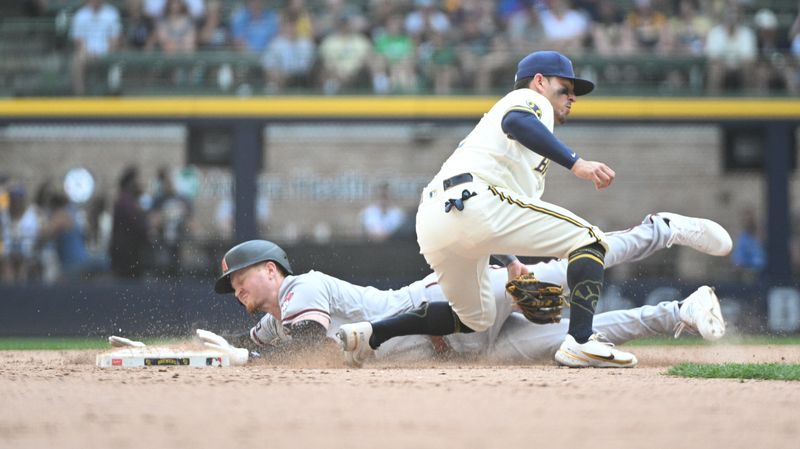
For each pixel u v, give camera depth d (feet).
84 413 41.32
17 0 192.03
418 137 213.87
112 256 169.58
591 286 62.18
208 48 185.57
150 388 50.37
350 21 187.32
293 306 67.41
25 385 52.34
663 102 180.86
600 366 63.46
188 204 174.60
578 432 36.50
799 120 180.75
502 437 35.42
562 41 187.52
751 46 191.31
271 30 186.60
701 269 184.44
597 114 180.65
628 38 190.90
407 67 181.88
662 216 71.97
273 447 33.40
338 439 35.01
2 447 33.50
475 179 61.11
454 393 47.75
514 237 60.90
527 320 72.18
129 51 183.73
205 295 155.53
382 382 52.95
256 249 69.21
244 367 65.31
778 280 178.50
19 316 164.86
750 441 34.71
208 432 36.52
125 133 203.51
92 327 163.43
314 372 60.29
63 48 185.57
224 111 177.37
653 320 72.18
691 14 199.62
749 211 185.47
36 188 199.52
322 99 177.68
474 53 183.11
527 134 59.72
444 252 62.08
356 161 214.48
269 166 212.43
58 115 178.40
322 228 202.69
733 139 189.37
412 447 33.40
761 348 103.30
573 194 217.36
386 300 71.00
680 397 46.29
